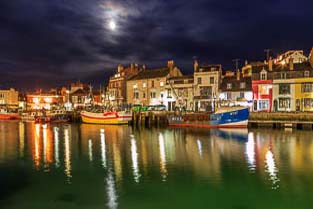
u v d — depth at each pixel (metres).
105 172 24.23
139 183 21.23
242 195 18.80
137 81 93.75
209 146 36.22
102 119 75.25
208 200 18.17
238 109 56.38
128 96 96.31
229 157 29.42
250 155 30.30
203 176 22.83
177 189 19.94
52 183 21.36
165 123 65.94
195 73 80.62
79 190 19.83
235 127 56.62
